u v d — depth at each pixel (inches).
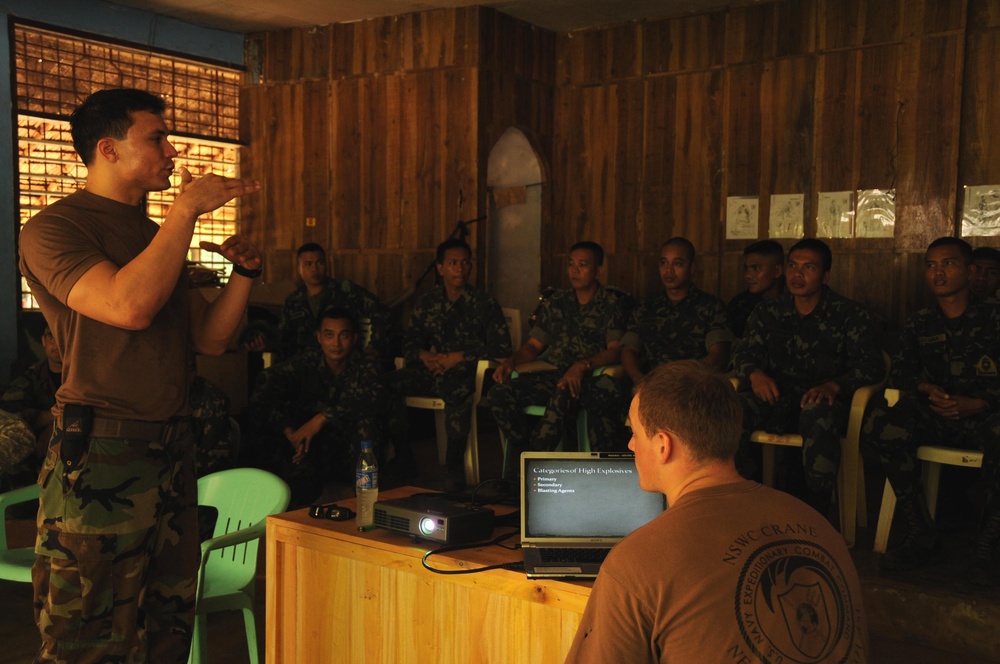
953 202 215.6
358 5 256.8
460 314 206.8
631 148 264.8
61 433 75.7
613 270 269.0
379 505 91.7
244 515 112.2
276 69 288.5
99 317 72.9
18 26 238.5
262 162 293.0
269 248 293.3
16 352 239.0
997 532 123.0
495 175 283.1
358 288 222.7
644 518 84.2
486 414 257.4
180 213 72.4
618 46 266.1
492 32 256.1
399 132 267.9
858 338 151.9
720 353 178.4
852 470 141.1
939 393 140.8
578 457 85.1
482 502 103.3
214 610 102.1
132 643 78.7
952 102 215.0
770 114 241.6
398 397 188.2
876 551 137.7
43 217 76.2
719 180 250.4
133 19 262.8
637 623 53.1
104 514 75.6
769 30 240.8
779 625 51.1
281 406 183.2
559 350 195.0
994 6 210.4
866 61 227.1
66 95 252.2
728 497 55.9
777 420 150.3
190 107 282.2
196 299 87.5
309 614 95.2
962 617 117.2
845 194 231.3
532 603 78.9
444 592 84.6
